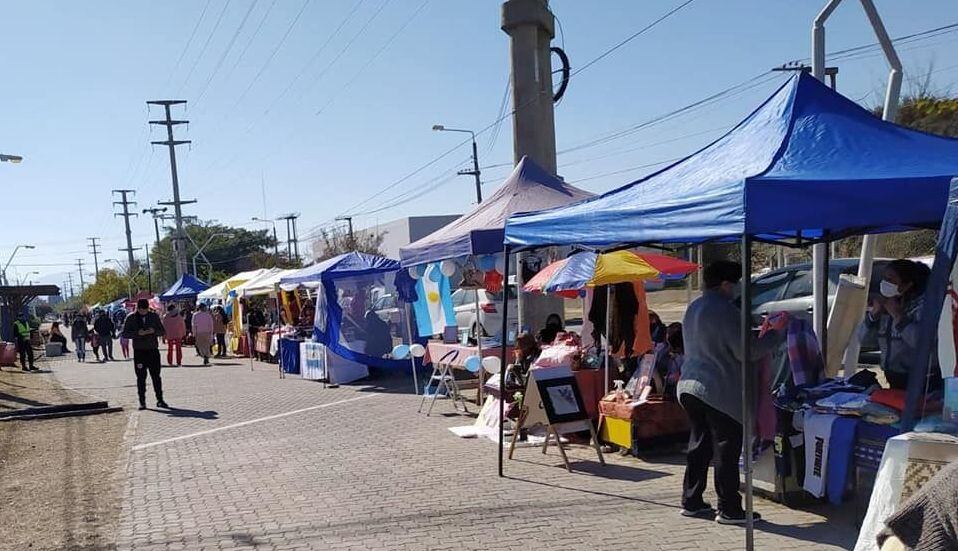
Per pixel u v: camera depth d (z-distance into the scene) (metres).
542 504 6.46
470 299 22.53
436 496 6.88
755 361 5.52
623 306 8.82
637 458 7.86
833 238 7.18
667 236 5.29
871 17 7.77
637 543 5.42
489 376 11.85
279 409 12.83
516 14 13.28
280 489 7.47
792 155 5.38
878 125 5.87
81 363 28.58
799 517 5.80
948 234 4.29
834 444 5.55
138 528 6.45
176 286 38.44
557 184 11.52
